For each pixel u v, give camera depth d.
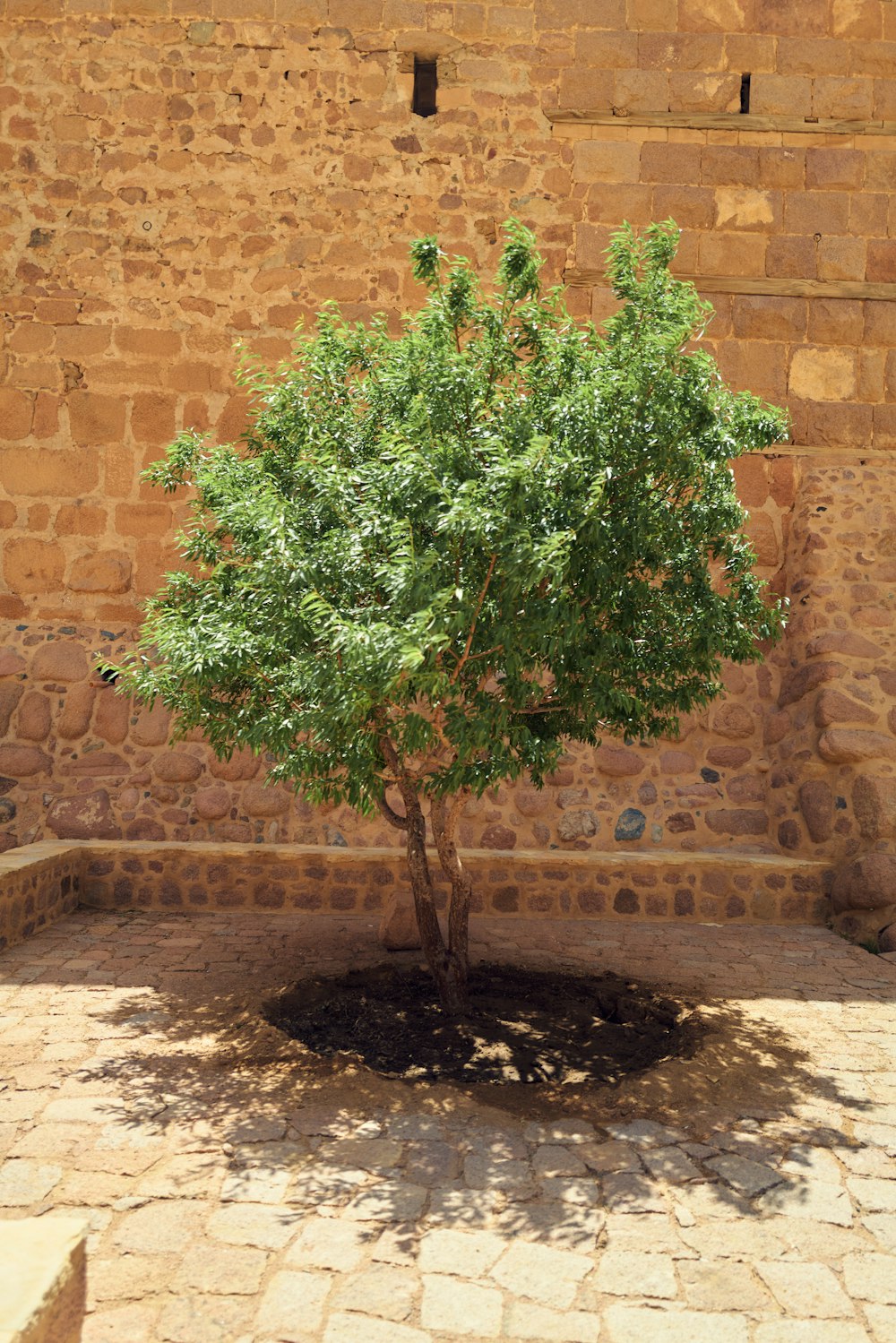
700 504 5.16
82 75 9.48
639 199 9.53
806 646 8.88
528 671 4.96
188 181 9.46
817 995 5.97
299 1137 3.84
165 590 6.04
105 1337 2.62
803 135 9.64
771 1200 3.43
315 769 5.08
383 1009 5.61
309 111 9.53
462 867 5.72
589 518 4.42
